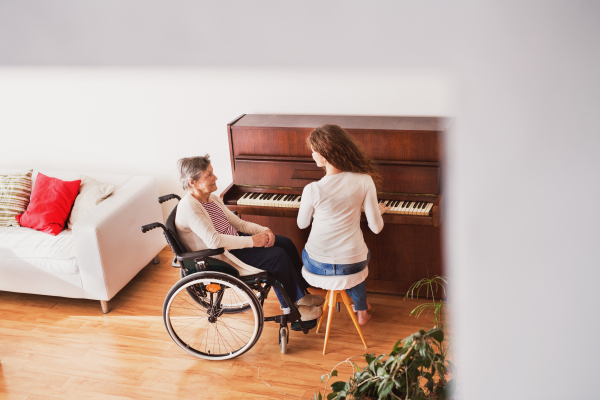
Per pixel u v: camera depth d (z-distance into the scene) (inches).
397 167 111.6
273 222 126.9
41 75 141.0
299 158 117.9
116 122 143.7
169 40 43.3
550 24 17.5
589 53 17.3
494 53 18.5
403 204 111.0
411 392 52.4
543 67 17.9
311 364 104.3
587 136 18.0
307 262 101.6
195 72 130.3
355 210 95.6
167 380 101.5
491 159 19.6
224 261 99.7
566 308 20.1
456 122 19.9
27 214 131.1
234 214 112.0
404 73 112.2
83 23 50.7
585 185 18.5
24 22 60.6
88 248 116.6
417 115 118.6
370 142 112.3
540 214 19.4
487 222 20.3
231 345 110.6
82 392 99.2
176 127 140.3
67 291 122.9
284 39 44.1
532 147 18.8
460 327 22.7
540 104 18.3
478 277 21.3
